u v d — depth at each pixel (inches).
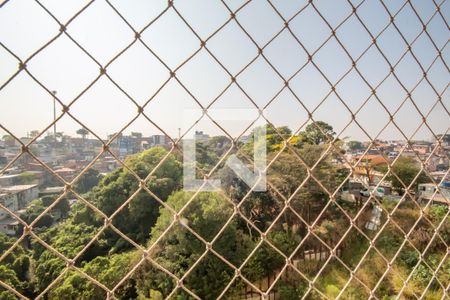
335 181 378.6
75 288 454.0
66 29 43.0
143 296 477.1
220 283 486.3
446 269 406.0
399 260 478.3
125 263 498.9
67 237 537.0
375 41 63.8
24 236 41.9
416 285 405.4
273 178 325.7
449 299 78.4
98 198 613.6
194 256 480.7
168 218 471.2
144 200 635.5
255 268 505.0
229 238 486.9
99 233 47.2
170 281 479.2
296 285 499.2
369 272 484.4
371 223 546.0
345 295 454.3
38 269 455.2
